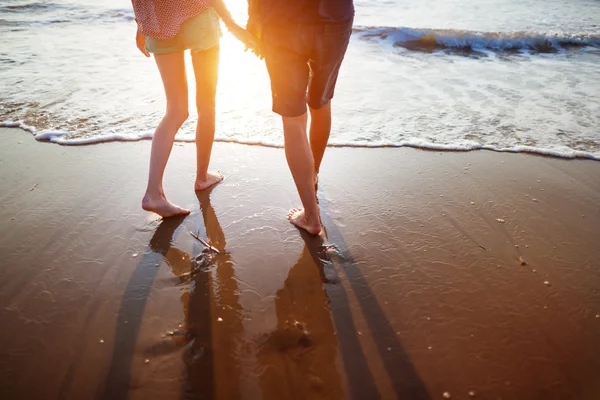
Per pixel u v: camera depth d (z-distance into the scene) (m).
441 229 2.12
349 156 2.92
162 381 1.31
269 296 1.67
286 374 1.33
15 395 1.25
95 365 1.36
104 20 7.41
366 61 5.34
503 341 1.46
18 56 5.14
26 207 2.27
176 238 2.04
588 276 1.78
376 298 1.67
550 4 9.33
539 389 1.29
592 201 2.37
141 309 1.60
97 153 2.94
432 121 3.46
